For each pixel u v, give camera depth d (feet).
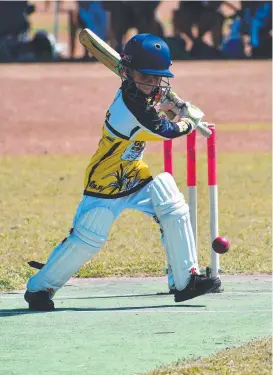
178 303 86.58
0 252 109.19
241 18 280.10
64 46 318.65
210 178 88.63
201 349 70.69
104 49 82.12
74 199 145.38
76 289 94.07
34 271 99.60
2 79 253.03
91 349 71.46
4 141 199.21
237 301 86.89
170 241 82.94
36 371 66.33
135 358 68.95
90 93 237.45
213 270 88.99
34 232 121.29
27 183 158.20
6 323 79.82
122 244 113.39
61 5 356.59
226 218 129.70
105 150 81.20
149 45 79.51
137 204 82.69
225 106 225.35
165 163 89.51
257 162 174.81
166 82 81.00
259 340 71.61
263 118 215.72
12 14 282.77
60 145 196.34
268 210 135.13
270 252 109.19
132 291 92.63
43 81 250.37
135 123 79.66
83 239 82.23
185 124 81.66
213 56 279.90
